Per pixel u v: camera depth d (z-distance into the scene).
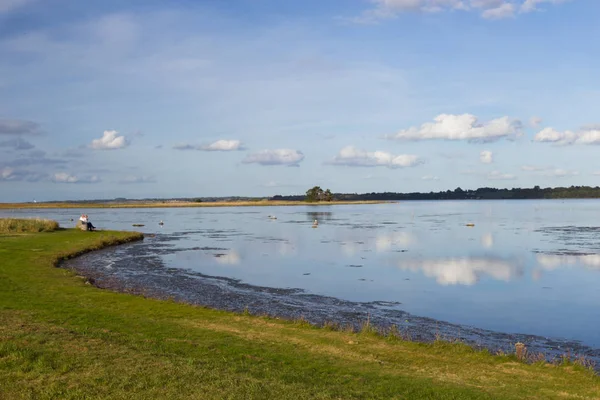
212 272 34.62
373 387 11.73
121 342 13.59
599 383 13.13
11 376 10.16
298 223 92.00
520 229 73.69
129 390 9.77
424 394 11.44
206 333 16.44
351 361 14.22
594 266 37.66
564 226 79.69
